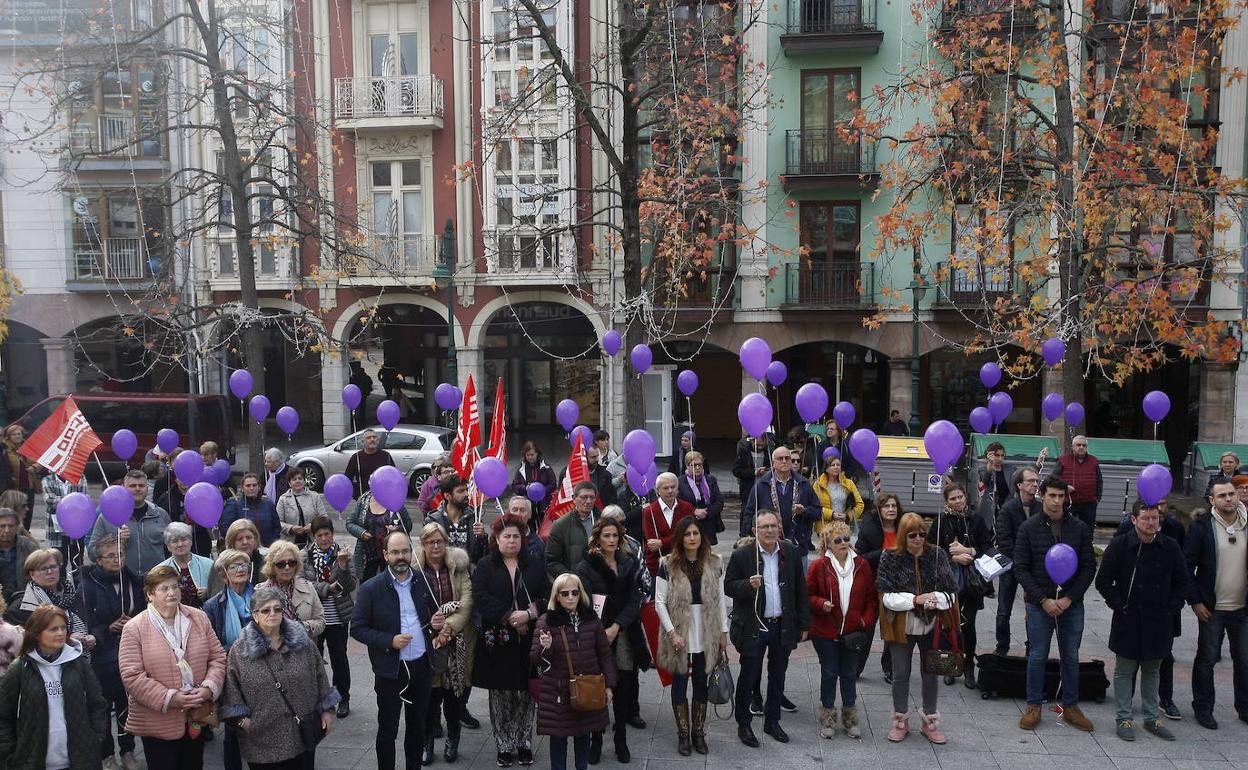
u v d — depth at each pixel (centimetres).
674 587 683
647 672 902
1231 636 732
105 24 2036
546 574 685
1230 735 713
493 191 2309
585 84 1725
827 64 2156
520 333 2692
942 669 686
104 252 2302
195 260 2422
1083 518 1116
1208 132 1442
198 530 956
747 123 1983
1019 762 669
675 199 1558
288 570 648
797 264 2205
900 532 699
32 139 2008
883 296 2159
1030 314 1464
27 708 521
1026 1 1437
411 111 2295
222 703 557
